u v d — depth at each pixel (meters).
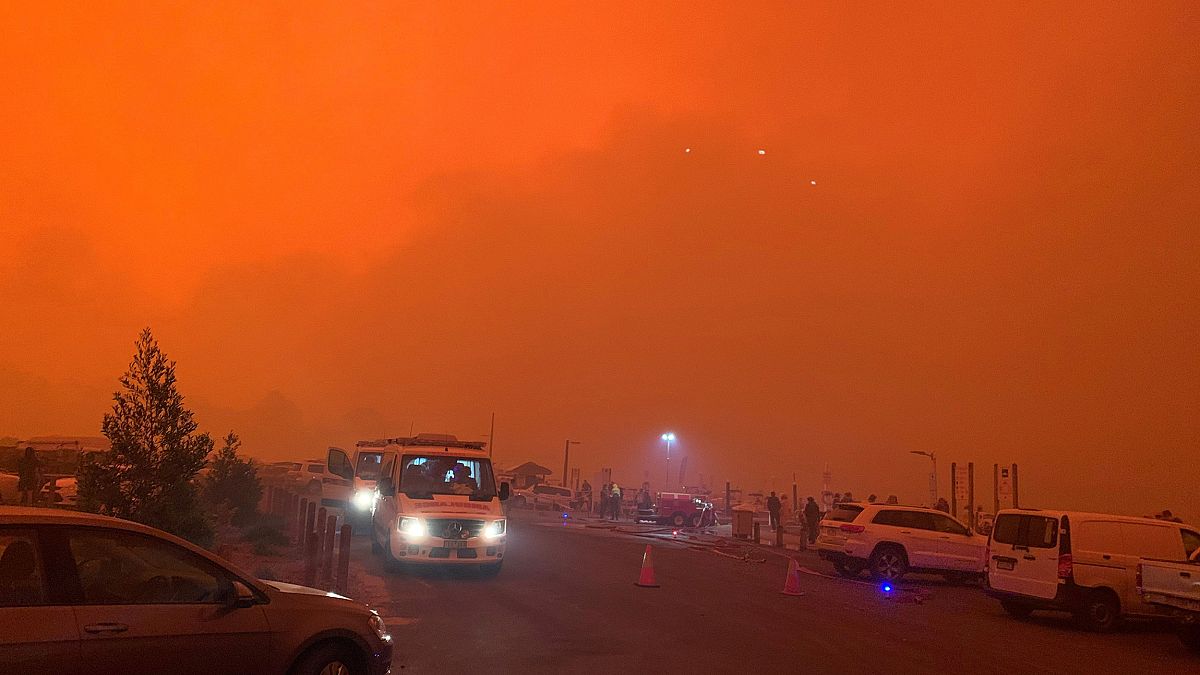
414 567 16.73
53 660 4.96
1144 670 10.80
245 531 23.23
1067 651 11.95
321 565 15.86
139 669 5.30
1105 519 14.60
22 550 5.14
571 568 18.48
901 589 18.58
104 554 5.50
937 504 26.95
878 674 9.45
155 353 13.52
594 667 9.04
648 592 15.25
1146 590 12.98
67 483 25.11
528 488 58.50
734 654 10.11
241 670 5.79
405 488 16.48
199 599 5.77
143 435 13.19
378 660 6.66
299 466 48.66
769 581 18.53
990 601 17.95
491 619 11.68
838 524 20.52
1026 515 15.23
